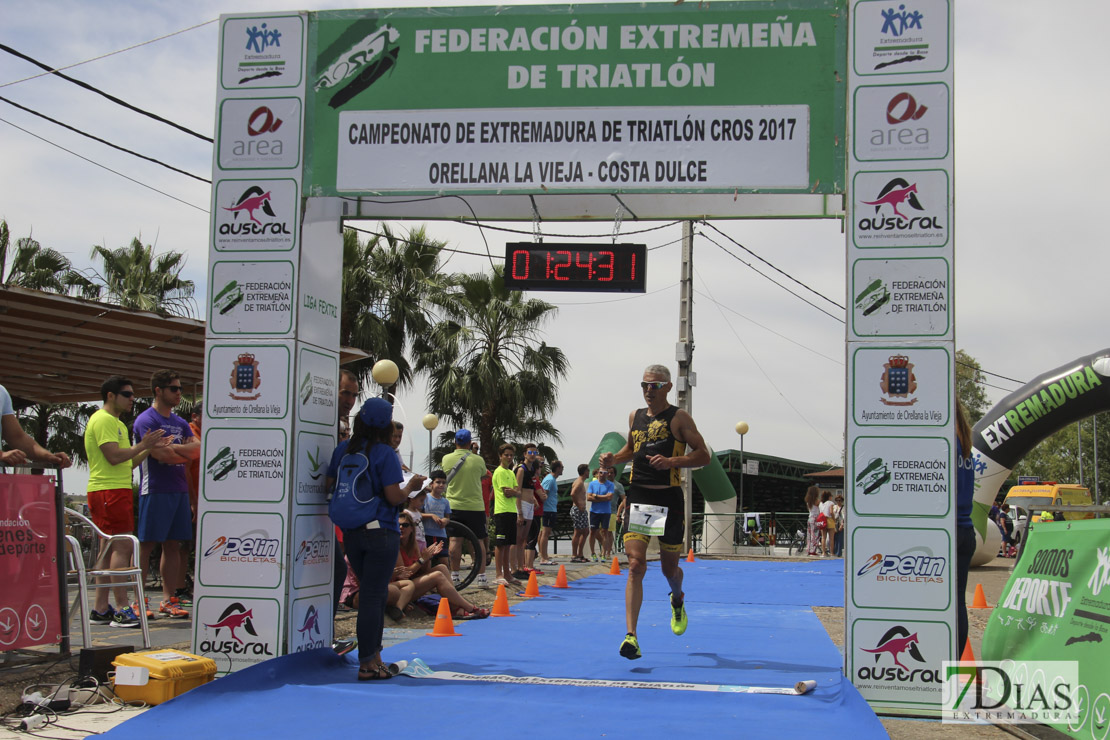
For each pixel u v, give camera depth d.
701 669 5.99
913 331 5.23
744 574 16.48
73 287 23.88
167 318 9.77
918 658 5.06
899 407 5.20
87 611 5.69
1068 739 4.40
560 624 8.37
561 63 5.78
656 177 5.64
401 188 5.84
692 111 5.64
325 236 6.29
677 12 5.70
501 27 5.86
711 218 6.50
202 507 5.79
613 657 6.45
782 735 4.15
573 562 17.64
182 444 7.53
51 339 10.46
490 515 14.62
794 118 5.55
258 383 5.82
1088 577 4.54
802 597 12.01
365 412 5.62
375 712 4.60
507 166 5.77
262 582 5.68
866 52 5.40
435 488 10.40
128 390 7.20
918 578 5.11
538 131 5.77
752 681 5.52
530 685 5.26
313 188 5.91
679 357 21.55
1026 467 62.16
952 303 5.21
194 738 4.13
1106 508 4.76
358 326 22.39
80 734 4.23
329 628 6.19
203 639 5.70
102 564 6.52
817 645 7.32
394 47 5.93
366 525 5.44
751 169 5.56
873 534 5.16
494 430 25.80
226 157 6.00
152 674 4.91
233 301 5.90
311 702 4.82
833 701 4.89
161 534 7.38
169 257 24.86
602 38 5.76
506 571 11.75
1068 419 16.66
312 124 5.96
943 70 5.32
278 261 5.88
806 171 5.52
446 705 4.75
